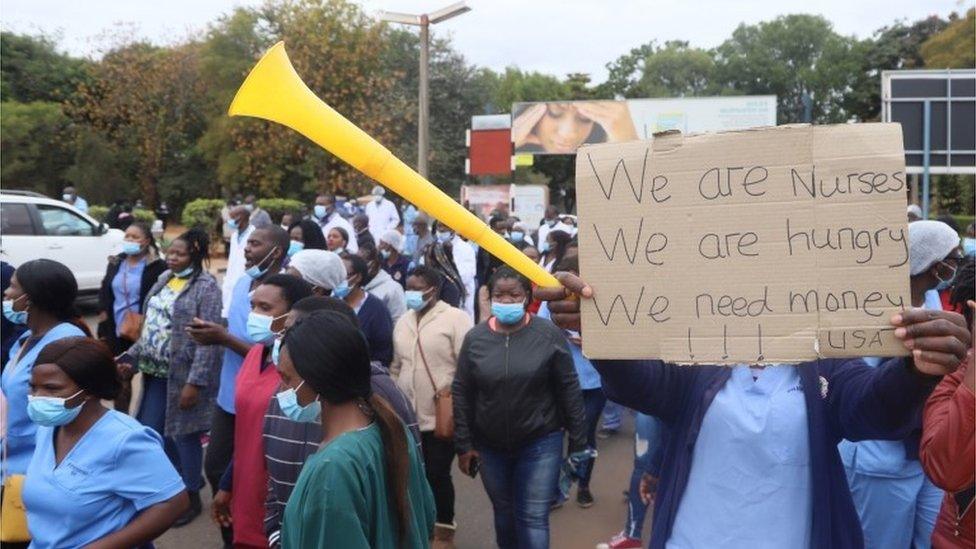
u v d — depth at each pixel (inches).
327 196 530.0
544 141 1409.9
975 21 1424.7
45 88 1471.5
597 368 90.5
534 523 159.5
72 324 150.8
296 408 95.7
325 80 1163.9
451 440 178.7
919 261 125.5
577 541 206.2
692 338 77.2
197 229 207.8
